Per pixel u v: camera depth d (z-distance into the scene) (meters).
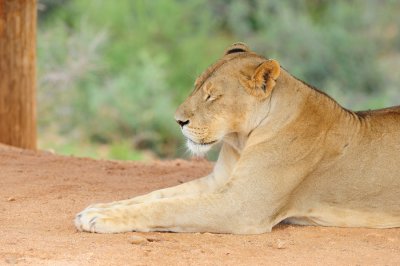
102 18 36.66
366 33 40.69
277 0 41.12
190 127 10.20
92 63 33.09
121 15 36.91
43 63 32.78
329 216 10.55
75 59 32.91
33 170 13.16
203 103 10.23
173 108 33.25
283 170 10.20
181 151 31.28
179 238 9.78
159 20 37.34
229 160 10.88
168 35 37.16
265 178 10.15
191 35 38.41
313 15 41.78
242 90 10.24
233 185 10.10
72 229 10.05
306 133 10.33
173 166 14.44
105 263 8.76
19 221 10.38
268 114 10.34
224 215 10.00
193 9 39.50
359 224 10.59
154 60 35.22
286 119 10.34
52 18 37.00
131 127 31.89
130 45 35.81
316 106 10.45
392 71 38.88
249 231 10.07
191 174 13.70
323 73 37.31
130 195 11.91
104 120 31.94
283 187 10.20
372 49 38.25
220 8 41.28
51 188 12.02
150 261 8.88
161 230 9.98
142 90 32.69
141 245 9.41
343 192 10.50
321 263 9.09
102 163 14.20
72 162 14.07
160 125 31.86
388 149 10.52
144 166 14.23
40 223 10.31
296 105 10.38
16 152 14.73
